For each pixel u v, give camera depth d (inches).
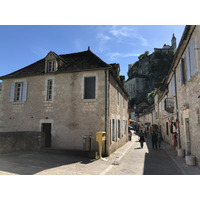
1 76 449.7
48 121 381.7
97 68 355.9
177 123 385.7
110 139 368.8
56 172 201.5
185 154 322.0
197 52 227.1
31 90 414.3
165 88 551.2
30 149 343.9
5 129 420.2
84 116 355.9
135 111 1994.3
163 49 3644.2
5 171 194.5
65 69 391.2
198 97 217.8
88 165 249.1
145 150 438.0
